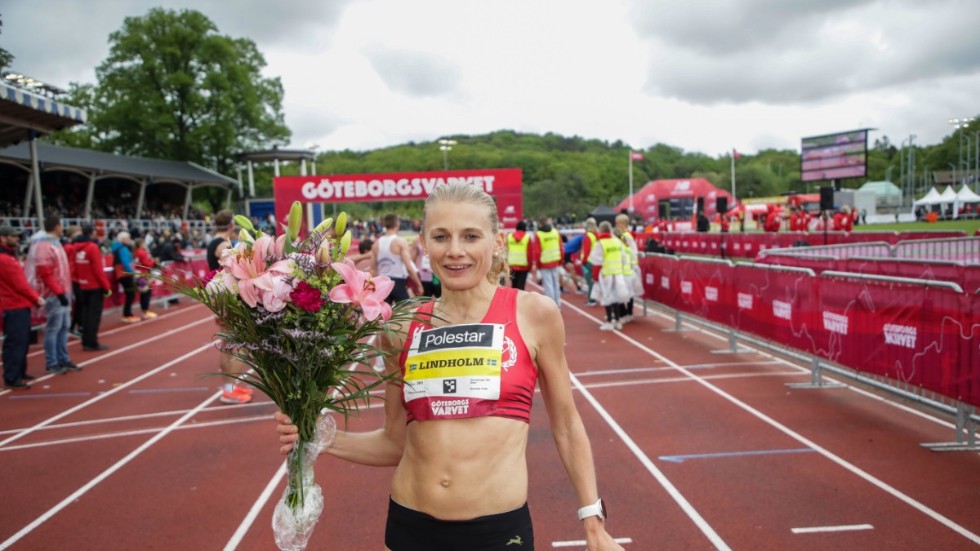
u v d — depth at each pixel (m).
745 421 6.03
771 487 4.54
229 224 7.22
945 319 5.07
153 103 45.12
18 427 6.68
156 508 4.54
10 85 11.30
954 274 9.34
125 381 8.65
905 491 4.39
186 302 18.34
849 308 6.33
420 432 1.95
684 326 11.76
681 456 5.20
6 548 4.01
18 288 8.22
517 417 1.94
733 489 4.53
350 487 4.76
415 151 108.69
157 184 43.47
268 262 2.01
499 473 1.89
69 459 5.64
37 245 8.98
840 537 3.81
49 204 32.09
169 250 17.59
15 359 8.27
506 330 1.97
